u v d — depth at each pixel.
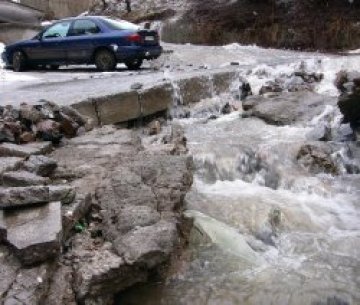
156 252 4.34
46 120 7.25
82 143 7.27
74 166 6.25
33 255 3.99
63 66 18.44
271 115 10.23
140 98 10.13
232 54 18.75
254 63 15.58
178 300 4.50
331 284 4.76
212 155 8.10
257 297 4.55
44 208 4.58
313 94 11.02
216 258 5.11
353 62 12.60
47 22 28.52
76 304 3.97
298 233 5.93
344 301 4.51
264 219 6.07
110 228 4.79
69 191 4.91
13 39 22.52
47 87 11.56
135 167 6.08
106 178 5.86
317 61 13.00
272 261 5.25
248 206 6.39
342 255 5.39
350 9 22.97
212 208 6.33
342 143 8.53
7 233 4.16
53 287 4.00
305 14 23.78
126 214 4.87
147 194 5.39
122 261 4.23
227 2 27.38
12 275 3.88
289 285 4.73
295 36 22.77
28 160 5.85
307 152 8.11
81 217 4.97
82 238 4.70
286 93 11.38
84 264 4.25
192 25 26.12
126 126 10.02
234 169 8.03
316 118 9.86
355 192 7.19
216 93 12.54
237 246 5.41
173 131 9.62
